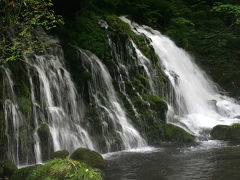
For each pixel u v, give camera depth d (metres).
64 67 10.40
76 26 11.73
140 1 17.08
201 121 12.25
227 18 20.59
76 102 10.06
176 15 18.97
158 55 14.41
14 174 6.73
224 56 18.78
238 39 19.52
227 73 17.84
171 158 8.35
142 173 7.23
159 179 6.83
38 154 8.32
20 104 8.48
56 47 10.52
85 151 7.71
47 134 8.46
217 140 10.22
